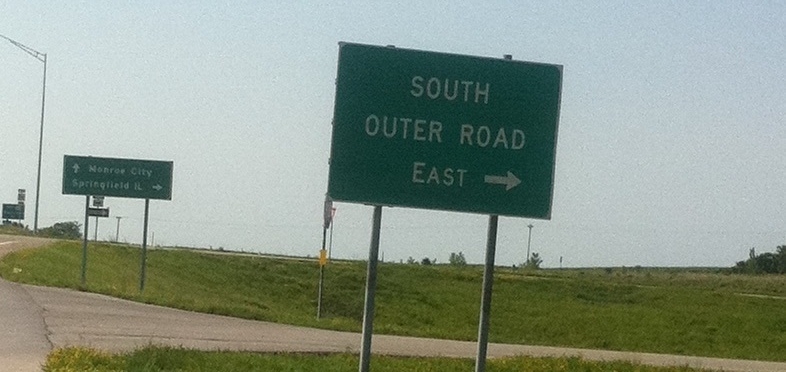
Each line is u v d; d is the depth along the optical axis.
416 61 14.55
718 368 29.59
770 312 67.44
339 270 72.19
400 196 14.47
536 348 33.78
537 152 14.58
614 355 32.59
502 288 72.19
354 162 14.48
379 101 14.52
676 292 73.69
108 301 34.78
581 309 67.38
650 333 60.81
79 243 65.31
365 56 14.52
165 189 43.19
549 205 14.54
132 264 63.16
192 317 32.50
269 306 62.12
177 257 69.38
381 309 65.50
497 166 14.54
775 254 122.94
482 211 14.51
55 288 37.66
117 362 18.59
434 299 68.50
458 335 36.53
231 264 70.94
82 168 42.69
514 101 14.59
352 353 24.67
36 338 22.73
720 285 88.12
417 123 14.52
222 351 22.92
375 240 14.39
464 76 14.56
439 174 14.50
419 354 26.41
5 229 86.69
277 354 23.59
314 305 66.00
